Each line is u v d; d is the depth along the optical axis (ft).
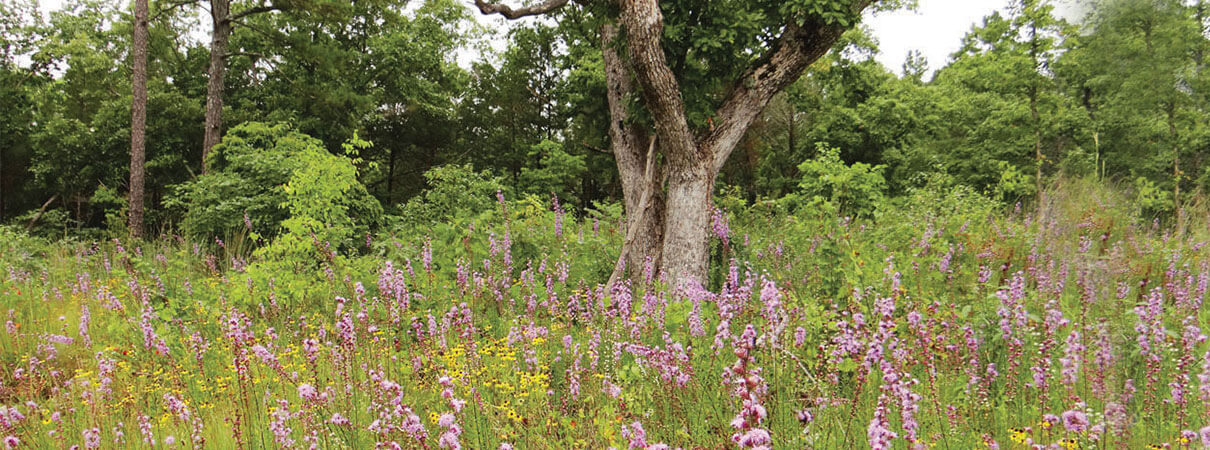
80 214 88.28
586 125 77.56
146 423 13.70
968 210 36.27
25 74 82.69
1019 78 62.18
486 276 24.76
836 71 84.64
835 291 21.52
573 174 81.87
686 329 17.51
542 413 13.29
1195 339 13.41
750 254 28.73
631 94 29.04
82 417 15.29
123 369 17.52
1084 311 12.67
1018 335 14.56
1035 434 11.39
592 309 20.90
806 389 12.68
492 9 26.63
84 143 78.07
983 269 20.44
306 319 22.06
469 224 29.01
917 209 36.76
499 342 17.85
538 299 22.88
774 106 92.68
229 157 47.85
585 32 49.78
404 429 11.26
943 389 13.38
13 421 13.33
